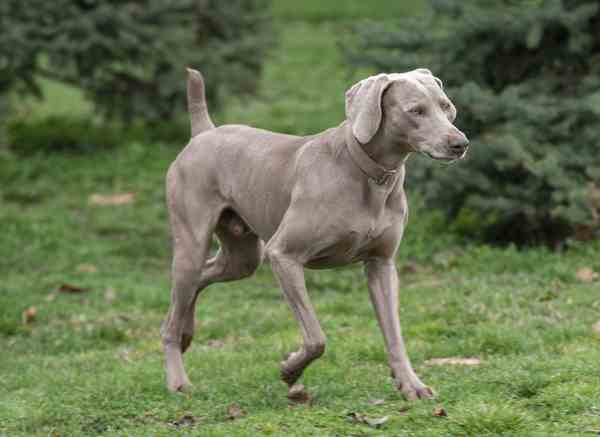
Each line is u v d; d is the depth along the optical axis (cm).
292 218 707
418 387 711
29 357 977
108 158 1867
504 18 1266
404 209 723
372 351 869
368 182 695
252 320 1062
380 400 709
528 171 1233
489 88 1314
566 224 1258
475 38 1311
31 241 1462
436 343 895
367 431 644
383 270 735
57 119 2103
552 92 1282
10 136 1978
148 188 1706
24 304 1171
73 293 1241
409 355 853
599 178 1186
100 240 1485
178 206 800
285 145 749
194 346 984
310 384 785
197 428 673
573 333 885
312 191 702
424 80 689
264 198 746
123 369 873
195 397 759
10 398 796
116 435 671
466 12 1298
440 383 755
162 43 1809
